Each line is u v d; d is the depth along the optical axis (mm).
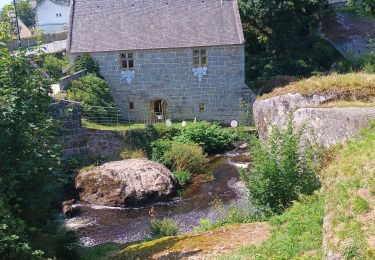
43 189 8758
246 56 35938
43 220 9461
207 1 30672
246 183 11625
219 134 25938
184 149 22531
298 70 34125
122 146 23453
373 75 13969
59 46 40250
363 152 8141
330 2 47156
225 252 8523
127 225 16328
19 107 8609
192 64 28953
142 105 29766
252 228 9805
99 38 29484
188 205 17969
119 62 29062
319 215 8625
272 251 7902
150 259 9141
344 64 31109
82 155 22141
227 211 15555
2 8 9859
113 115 27344
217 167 22859
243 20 36250
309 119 12117
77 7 31391
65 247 10320
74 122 21688
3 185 8141
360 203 6660
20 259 7699
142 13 30562
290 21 34875
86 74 28422
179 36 28984
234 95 29281
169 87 29406
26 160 8516
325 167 10391
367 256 5805
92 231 15891
